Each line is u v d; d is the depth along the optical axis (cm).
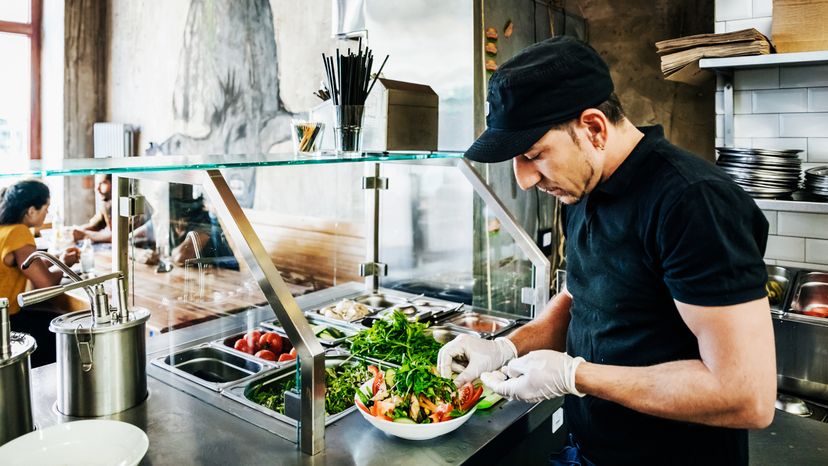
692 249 105
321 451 132
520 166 122
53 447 118
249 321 219
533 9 315
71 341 142
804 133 255
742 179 239
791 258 264
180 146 527
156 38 537
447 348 152
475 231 265
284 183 408
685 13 345
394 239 290
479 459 135
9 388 127
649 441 128
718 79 270
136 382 150
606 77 116
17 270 318
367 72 176
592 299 134
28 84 584
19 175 111
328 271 365
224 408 151
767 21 258
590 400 138
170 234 235
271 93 438
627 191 119
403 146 200
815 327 214
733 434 123
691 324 108
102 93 599
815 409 214
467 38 265
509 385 131
